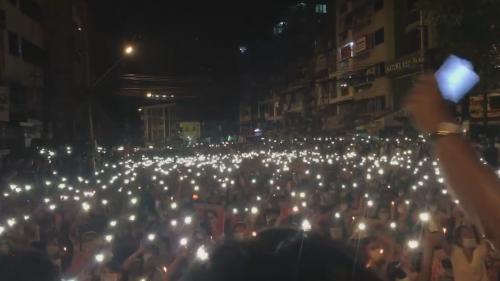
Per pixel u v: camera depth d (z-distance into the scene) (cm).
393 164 2050
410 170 1850
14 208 1277
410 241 798
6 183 1938
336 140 4750
